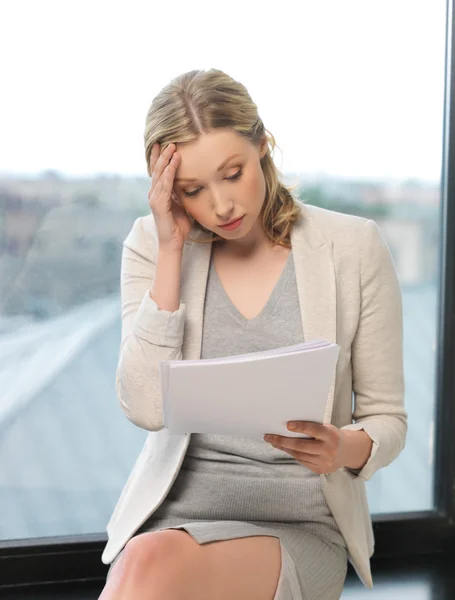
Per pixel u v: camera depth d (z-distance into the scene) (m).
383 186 2.21
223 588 1.29
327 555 1.46
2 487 2.13
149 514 1.48
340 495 1.50
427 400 2.29
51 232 2.11
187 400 1.23
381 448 1.46
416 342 2.27
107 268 2.14
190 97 1.42
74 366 2.15
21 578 2.07
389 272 1.58
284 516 1.48
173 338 1.49
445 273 2.23
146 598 1.22
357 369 1.59
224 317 1.55
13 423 2.13
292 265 1.55
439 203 2.24
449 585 2.07
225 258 1.59
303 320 1.50
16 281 2.11
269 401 1.22
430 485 2.30
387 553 2.24
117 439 2.18
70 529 2.17
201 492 1.50
